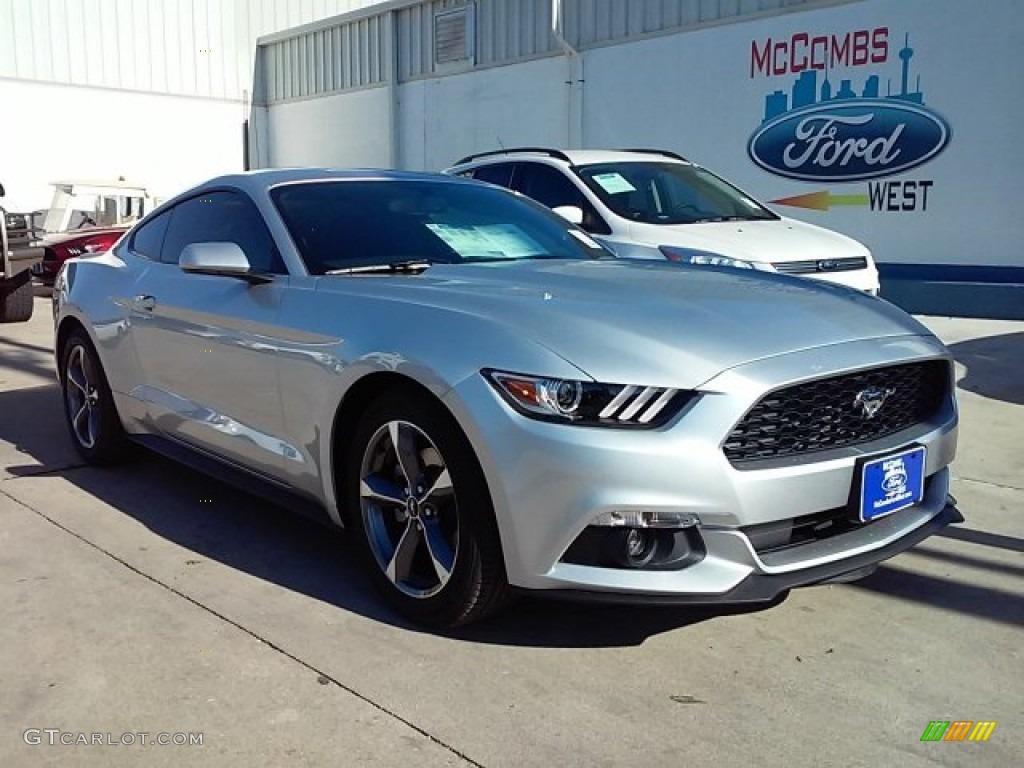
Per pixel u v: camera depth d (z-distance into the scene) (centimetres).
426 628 328
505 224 446
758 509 284
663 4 1390
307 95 2123
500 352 296
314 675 299
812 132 1257
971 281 1146
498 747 262
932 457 334
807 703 285
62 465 530
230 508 458
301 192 425
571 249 445
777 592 287
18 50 1953
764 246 697
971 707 284
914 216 1184
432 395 309
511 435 285
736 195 840
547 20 1552
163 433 462
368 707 281
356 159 2005
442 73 1761
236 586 367
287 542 414
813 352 302
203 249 381
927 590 367
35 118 1988
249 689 291
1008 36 1083
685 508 277
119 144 2097
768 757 257
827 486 297
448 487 310
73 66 2022
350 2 2423
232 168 2252
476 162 866
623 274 375
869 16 1186
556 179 794
